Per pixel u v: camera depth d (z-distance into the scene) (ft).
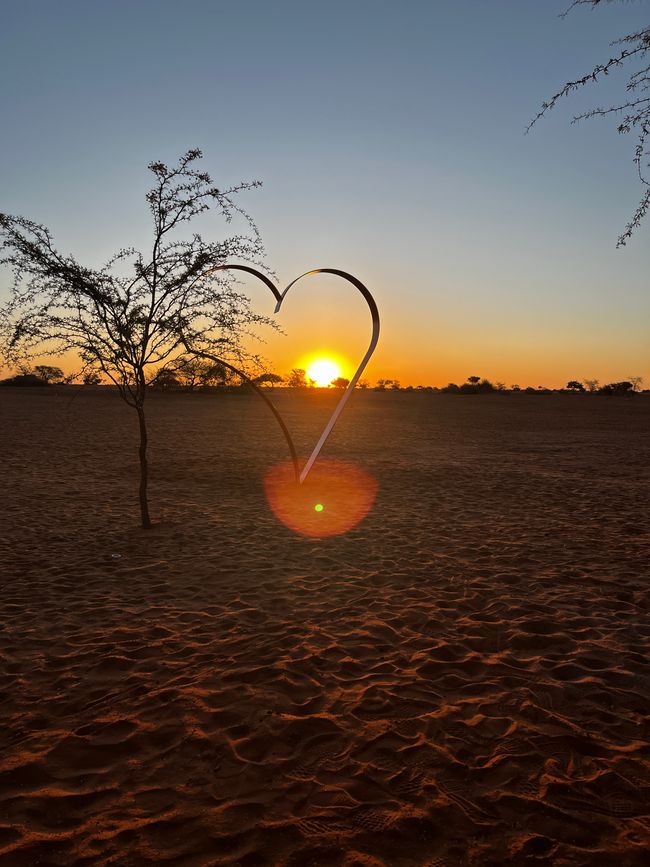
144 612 17.78
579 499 38.29
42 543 25.73
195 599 19.01
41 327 25.67
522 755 10.72
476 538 27.61
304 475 40.19
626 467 55.26
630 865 8.10
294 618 17.46
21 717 11.92
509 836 8.66
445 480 46.29
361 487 42.55
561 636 16.31
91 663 14.35
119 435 77.97
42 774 10.06
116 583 20.52
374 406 178.60
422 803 9.39
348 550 25.32
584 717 12.09
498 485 44.06
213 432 85.61
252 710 12.23
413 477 47.73
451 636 16.29
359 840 8.54
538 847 8.43
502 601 19.07
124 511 32.96
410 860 8.18
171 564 22.88
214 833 8.67
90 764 10.38
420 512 33.86
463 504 36.40
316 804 9.34
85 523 29.76
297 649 15.28
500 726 11.71
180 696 12.77
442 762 10.50
